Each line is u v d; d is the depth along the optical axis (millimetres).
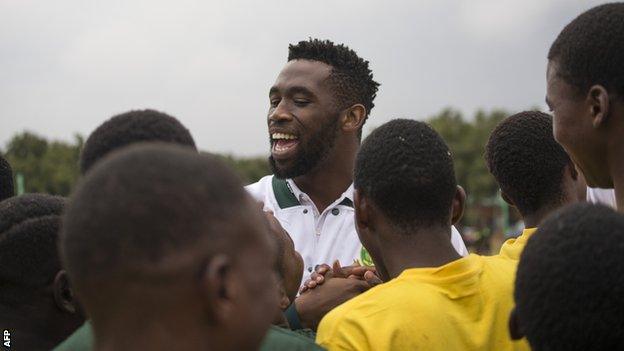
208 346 1338
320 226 3758
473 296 2352
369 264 3658
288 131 3682
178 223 1312
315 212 3785
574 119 2301
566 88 2303
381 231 2463
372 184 2441
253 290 1387
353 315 2297
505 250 2762
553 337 1619
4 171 3311
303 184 3811
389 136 2463
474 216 31500
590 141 2295
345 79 3756
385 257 2473
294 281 2768
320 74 3703
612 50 2211
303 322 2879
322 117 3686
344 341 2268
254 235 1400
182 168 1354
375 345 2223
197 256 1315
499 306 2373
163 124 2311
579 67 2256
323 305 2883
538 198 2834
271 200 3871
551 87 2363
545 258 1639
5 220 2281
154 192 1319
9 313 2244
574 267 1604
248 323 1374
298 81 3688
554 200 2828
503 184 2904
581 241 1623
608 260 1600
